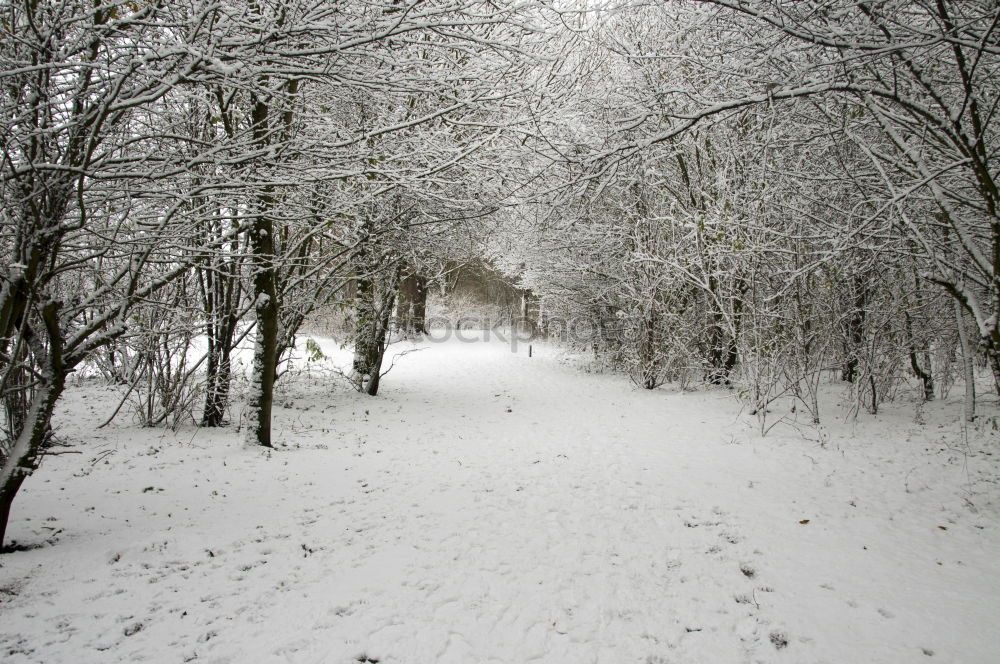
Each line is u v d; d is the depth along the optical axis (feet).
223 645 10.19
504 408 39.81
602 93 25.07
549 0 17.37
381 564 13.79
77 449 23.00
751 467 22.93
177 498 17.80
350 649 10.24
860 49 13.84
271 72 13.83
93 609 11.09
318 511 17.42
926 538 15.58
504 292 126.62
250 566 13.39
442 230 38.83
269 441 25.43
